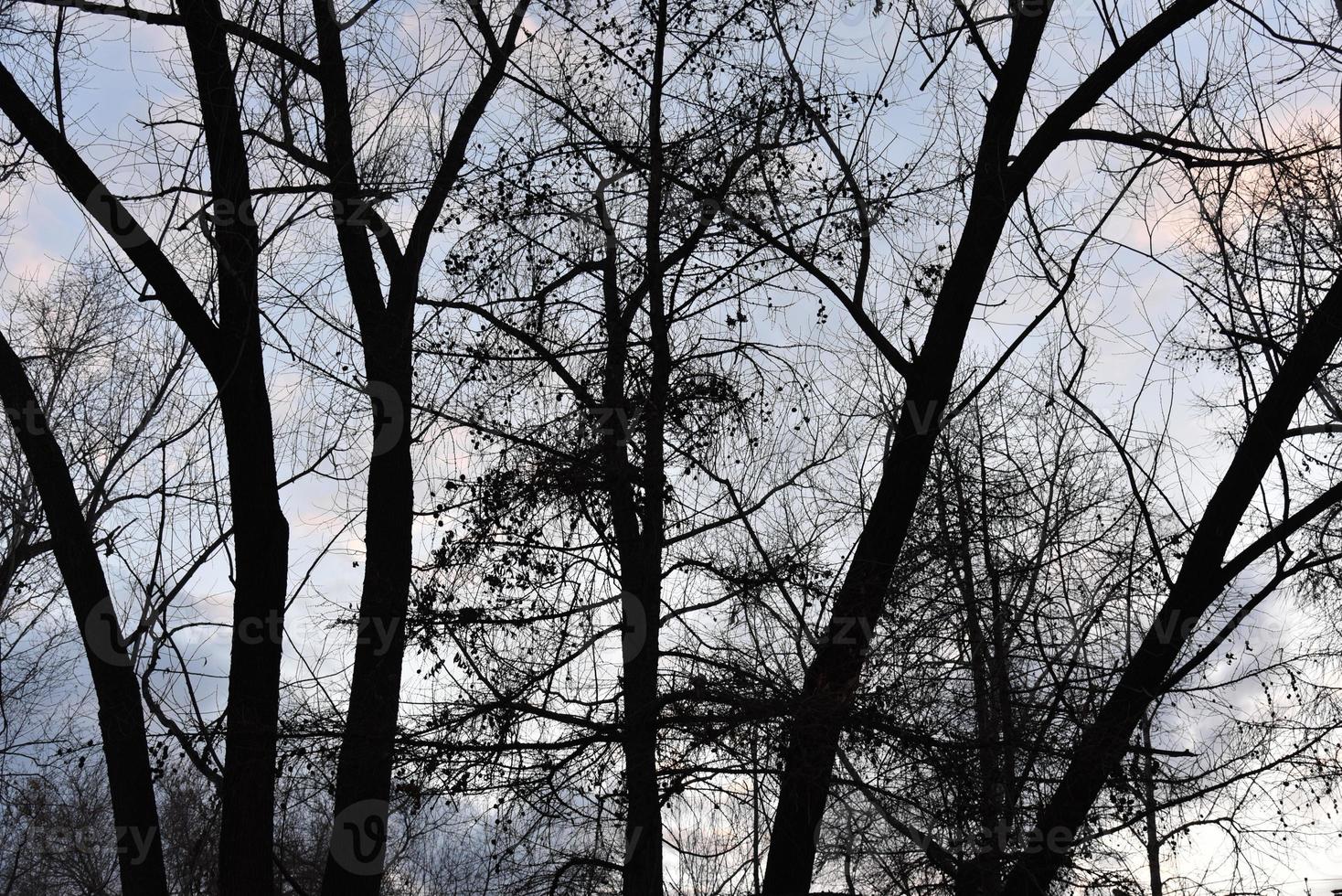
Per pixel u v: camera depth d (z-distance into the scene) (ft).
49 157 22.57
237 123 24.14
